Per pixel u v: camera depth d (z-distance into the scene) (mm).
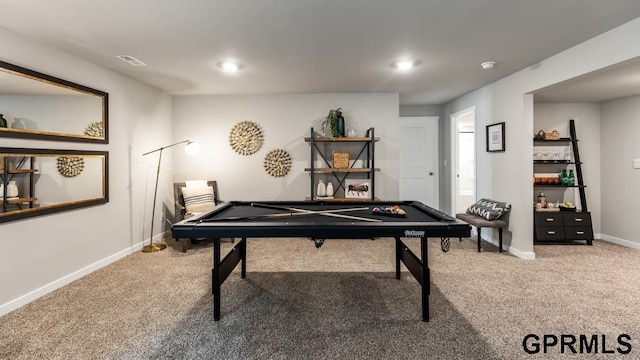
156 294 2654
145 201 4121
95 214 3240
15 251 2424
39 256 2619
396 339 1978
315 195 4820
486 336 2004
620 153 4332
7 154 2355
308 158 4820
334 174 4824
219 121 4816
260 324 2166
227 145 4836
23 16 2172
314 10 2133
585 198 4539
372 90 4559
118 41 2645
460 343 1930
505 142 3859
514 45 2785
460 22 2330
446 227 2074
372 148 4477
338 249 4004
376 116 4766
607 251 3898
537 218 4230
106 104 3354
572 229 4195
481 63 3289
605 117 4523
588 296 2580
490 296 2586
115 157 3545
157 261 3510
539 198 4457
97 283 2889
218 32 2480
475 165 4562
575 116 4598
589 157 4605
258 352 1853
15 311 2354
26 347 1901
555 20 2301
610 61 2482
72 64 2941
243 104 4805
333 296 2609
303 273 3152
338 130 4535
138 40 2625
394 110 4754
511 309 2361
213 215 2605
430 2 2037
